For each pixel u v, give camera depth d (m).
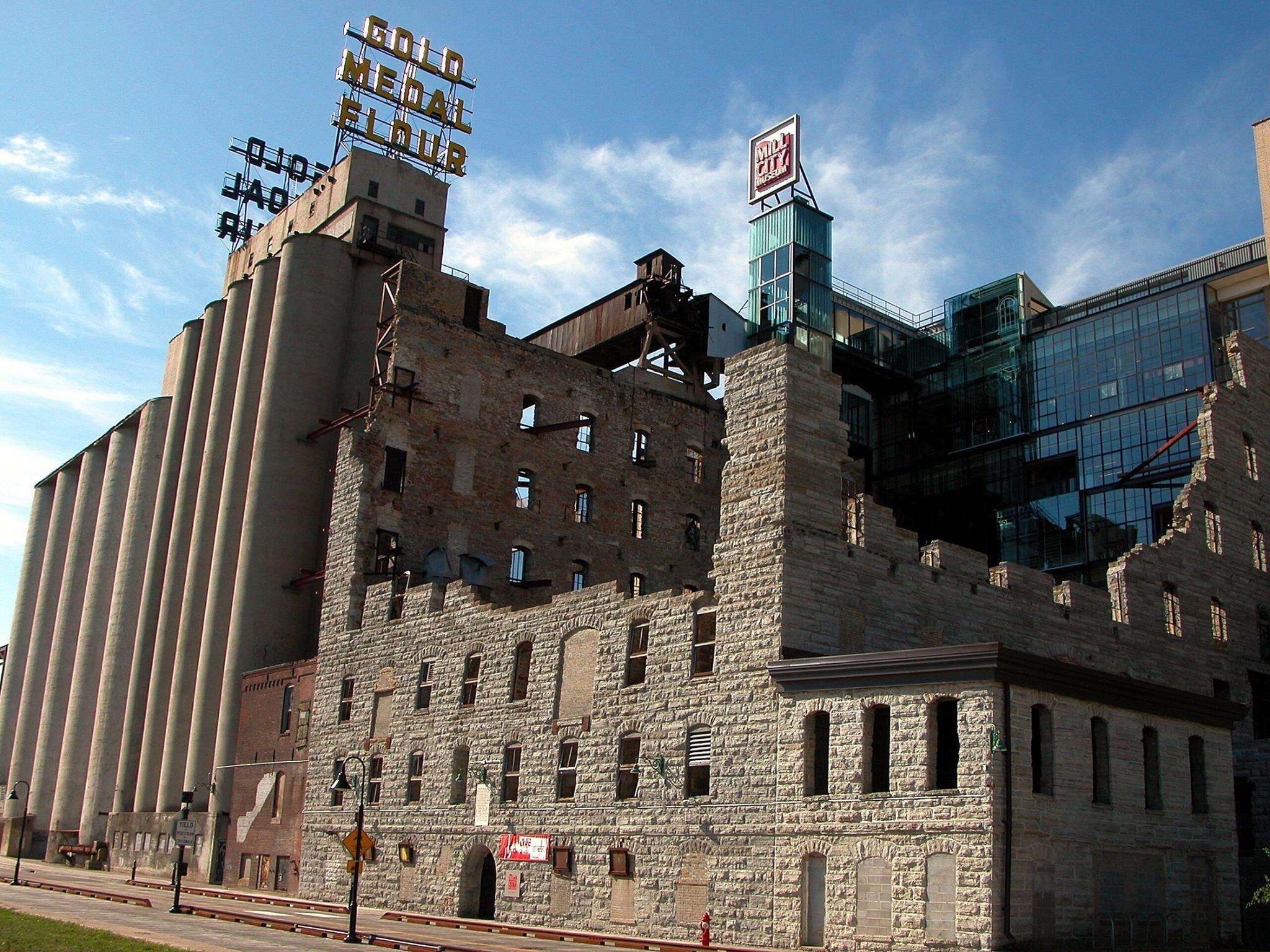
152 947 29.36
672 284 78.38
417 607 55.69
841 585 41.94
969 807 33.22
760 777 38.59
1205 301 72.94
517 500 67.50
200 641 78.31
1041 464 79.56
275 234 99.19
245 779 65.38
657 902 40.66
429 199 92.75
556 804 45.53
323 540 74.62
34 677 114.50
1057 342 80.94
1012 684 34.44
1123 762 38.31
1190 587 55.62
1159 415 73.69
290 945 33.16
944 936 32.81
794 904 36.34
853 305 89.88
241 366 80.81
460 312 68.19
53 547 118.94
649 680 43.41
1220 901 40.47
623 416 73.75
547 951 34.62
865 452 90.06
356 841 36.97
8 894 51.69
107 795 88.88
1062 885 34.47
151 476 97.44
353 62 96.81
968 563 47.50
